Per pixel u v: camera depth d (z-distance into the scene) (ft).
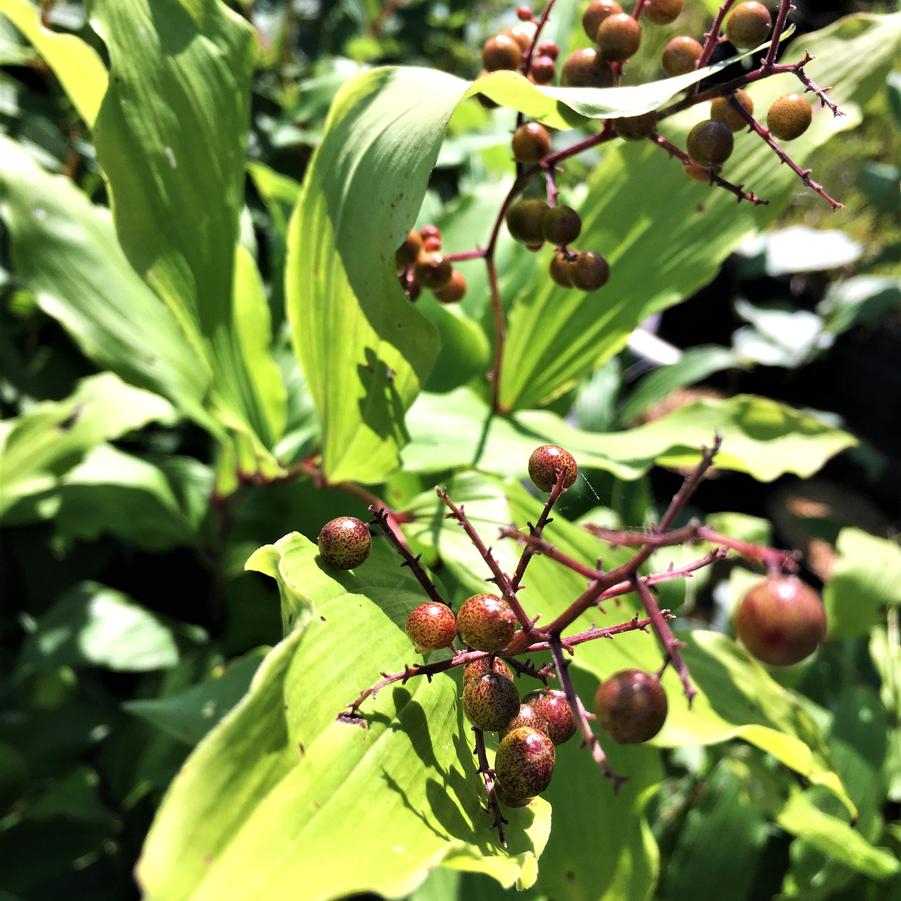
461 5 1.18
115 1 0.47
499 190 0.71
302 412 0.65
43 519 0.73
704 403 0.62
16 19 0.48
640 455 0.54
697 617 1.02
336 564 0.35
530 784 0.29
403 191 0.40
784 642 0.29
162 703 0.53
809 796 0.66
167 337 0.58
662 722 0.27
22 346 0.81
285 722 0.28
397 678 0.30
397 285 0.41
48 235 0.56
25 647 0.63
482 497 0.48
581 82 0.45
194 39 0.49
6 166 0.57
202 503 0.72
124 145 0.47
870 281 1.24
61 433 0.64
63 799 0.63
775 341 1.22
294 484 0.62
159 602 0.83
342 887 0.25
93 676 0.74
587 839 0.50
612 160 0.59
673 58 0.42
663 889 0.67
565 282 0.45
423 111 0.40
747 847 0.65
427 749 0.31
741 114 0.40
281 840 0.26
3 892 0.58
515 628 0.31
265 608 0.69
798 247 1.29
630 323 0.58
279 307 0.71
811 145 0.56
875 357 1.50
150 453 0.79
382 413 0.46
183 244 0.49
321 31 1.07
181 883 0.24
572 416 0.88
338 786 0.28
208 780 0.25
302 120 0.84
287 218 0.74
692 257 0.58
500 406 0.59
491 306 0.65
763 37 0.41
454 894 0.53
